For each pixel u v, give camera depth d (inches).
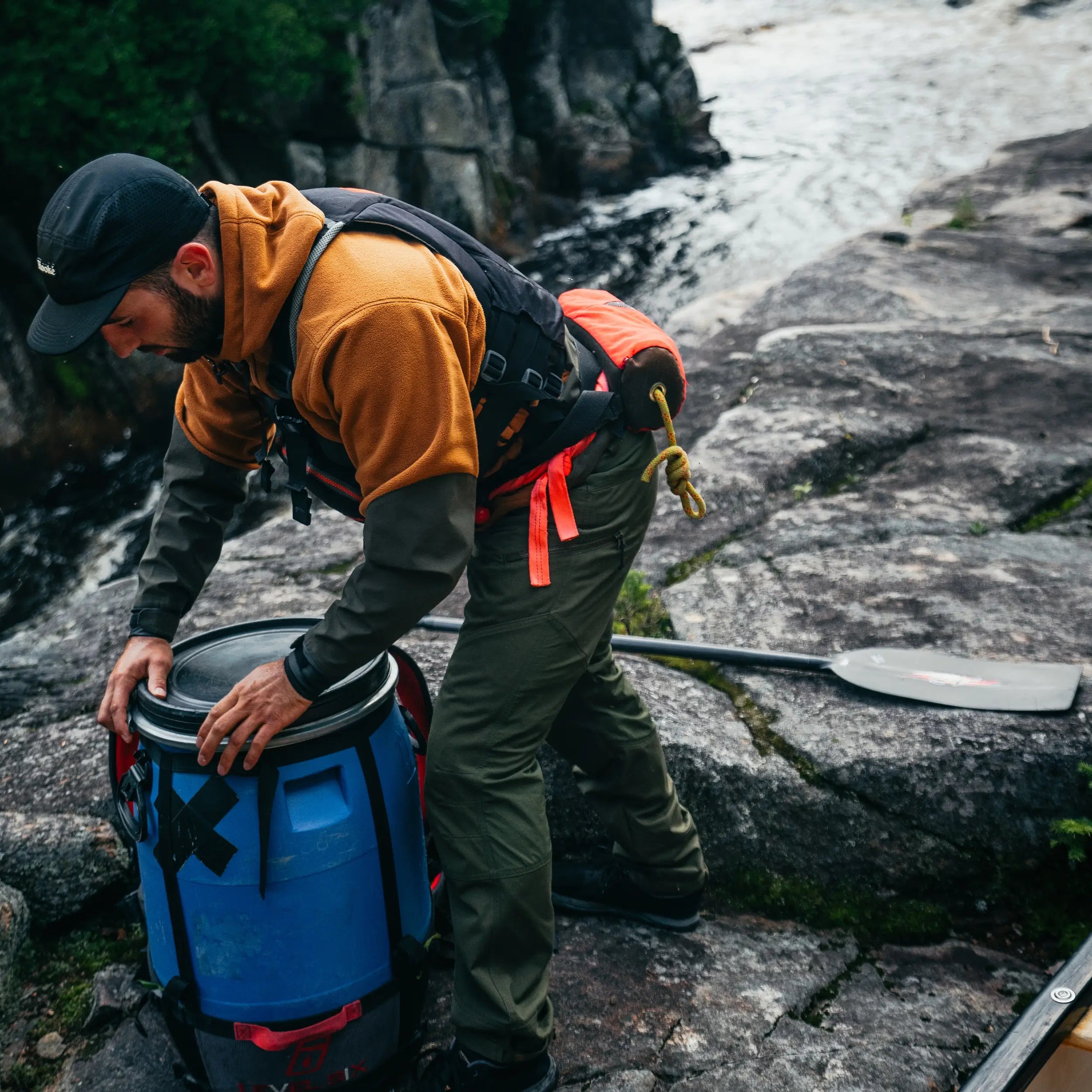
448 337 62.3
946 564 136.3
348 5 482.3
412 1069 80.1
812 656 117.1
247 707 64.7
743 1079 78.3
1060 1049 57.4
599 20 675.4
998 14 1105.4
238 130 474.9
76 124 391.2
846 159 705.6
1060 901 94.8
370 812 69.7
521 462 71.8
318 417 64.8
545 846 71.6
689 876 89.9
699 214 619.8
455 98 552.4
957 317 225.9
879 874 96.7
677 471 76.4
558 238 602.5
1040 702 101.3
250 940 68.2
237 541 160.2
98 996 87.4
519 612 71.1
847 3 1250.6
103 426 379.9
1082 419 174.9
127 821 70.6
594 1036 82.4
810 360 204.2
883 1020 84.4
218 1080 73.4
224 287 61.9
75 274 58.9
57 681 123.0
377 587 63.9
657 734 86.0
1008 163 387.2
